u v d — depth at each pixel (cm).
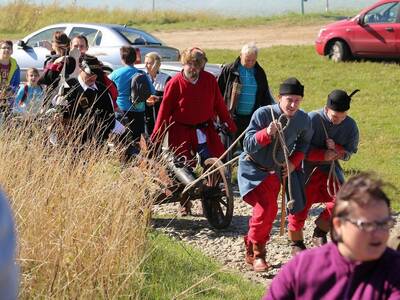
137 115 2461
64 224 1428
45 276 1347
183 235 2048
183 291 1484
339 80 4628
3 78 2584
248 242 1841
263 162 1775
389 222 793
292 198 1794
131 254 1501
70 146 1712
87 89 2050
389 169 2783
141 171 1756
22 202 1425
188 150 2105
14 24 7488
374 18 4975
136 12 8206
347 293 809
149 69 2661
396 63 4969
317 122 1819
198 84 2097
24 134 1750
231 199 2030
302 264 834
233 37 6781
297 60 5166
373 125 3588
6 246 670
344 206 800
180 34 7181
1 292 670
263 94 2447
